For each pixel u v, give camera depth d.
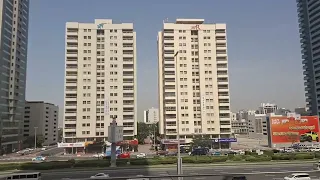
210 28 127.81
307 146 97.75
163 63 128.12
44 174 53.97
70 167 59.50
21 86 140.00
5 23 124.38
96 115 119.25
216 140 116.62
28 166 57.88
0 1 121.56
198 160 63.16
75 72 119.62
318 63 154.00
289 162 62.66
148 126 174.50
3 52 122.31
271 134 103.25
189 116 123.31
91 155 99.88
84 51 121.12
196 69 125.88
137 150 115.38
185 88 124.44
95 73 120.62
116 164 61.72
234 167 58.62
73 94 118.56
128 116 121.38
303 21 170.38
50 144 180.75
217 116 123.25
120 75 122.75
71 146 111.69
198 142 103.69
